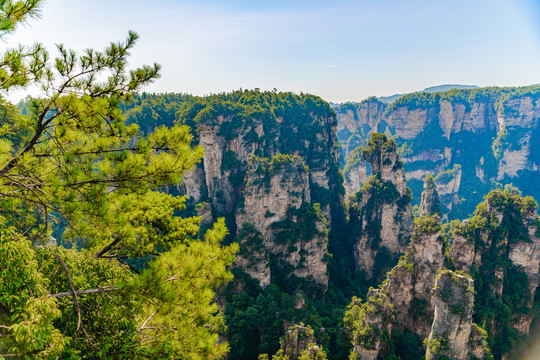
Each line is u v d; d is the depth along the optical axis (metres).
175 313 13.40
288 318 62.84
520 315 65.38
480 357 51.34
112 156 12.69
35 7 10.07
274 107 127.25
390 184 99.06
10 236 10.12
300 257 83.38
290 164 87.62
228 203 106.69
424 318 62.56
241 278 72.81
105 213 11.91
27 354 9.52
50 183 11.18
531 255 66.94
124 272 17.84
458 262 70.81
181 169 12.88
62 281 13.56
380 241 97.12
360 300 69.19
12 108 12.12
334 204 120.38
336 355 58.31
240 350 60.09
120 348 12.42
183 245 15.09
